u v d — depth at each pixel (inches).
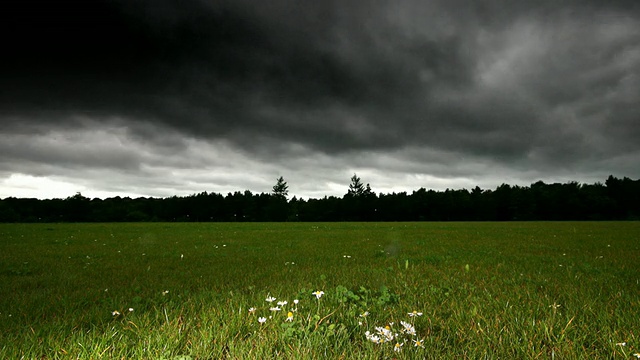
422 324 124.3
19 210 3260.3
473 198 3848.4
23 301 165.6
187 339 107.4
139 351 95.3
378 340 98.4
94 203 3683.6
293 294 169.0
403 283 202.4
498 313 135.5
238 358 92.0
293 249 435.2
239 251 416.8
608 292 174.2
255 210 4025.6
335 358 90.6
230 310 138.5
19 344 103.8
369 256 356.5
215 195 4087.1
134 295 183.8
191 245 500.4
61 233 770.8
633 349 96.2
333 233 789.2
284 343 101.6
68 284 215.6
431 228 1042.7
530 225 1289.4
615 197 3412.9
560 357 95.1
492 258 323.9
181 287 200.5
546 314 133.0
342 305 146.6
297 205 4170.8
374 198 3993.6
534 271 246.2
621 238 578.2
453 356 93.8
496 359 94.0
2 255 373.7
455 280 211.8
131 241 571.8
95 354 93.1
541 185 4195.4
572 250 394.6
